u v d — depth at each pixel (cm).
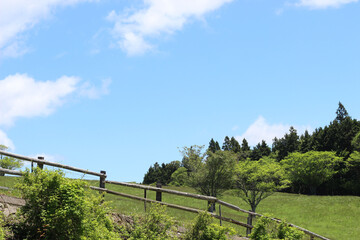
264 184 4766
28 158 1349
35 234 1053
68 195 1081
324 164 8456
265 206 5209
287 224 1739
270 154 11344
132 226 1368
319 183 8462
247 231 1798
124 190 4294
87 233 1091
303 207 5047
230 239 1582
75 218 1055
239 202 5428
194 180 4638
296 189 9144
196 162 4731
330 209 4875
